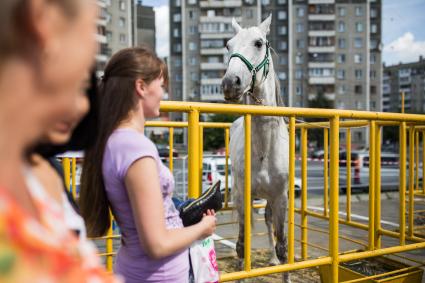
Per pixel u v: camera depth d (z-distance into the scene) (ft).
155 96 4.87
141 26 217.56
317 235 18.20
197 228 4.91
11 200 1.71
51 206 2.15
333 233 8.71
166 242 4.37
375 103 197.36
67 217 3.12
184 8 189.98
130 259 4.74
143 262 4.69
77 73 2.06
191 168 7.25
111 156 4.53
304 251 13.94
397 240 17.17
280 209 10.66
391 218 22.07
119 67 4.75
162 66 4.97
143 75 4.72
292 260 8.46
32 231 1.72
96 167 4.64
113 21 176.76
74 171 10.69
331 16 187.11
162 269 4.72
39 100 1.93
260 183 10.50
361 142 169.89
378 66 196.44
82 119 3.72
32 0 1.77
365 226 12.75
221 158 26.17
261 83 11.25
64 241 1.96
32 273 1.63
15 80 1.82
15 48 1.80
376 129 11.89
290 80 188.14
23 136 1.91
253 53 11.03
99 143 4.61
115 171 4.47
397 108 330.34
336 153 8.68
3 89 1.81
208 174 24.11
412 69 321.11
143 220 4.29
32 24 1.79
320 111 8.48
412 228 11.29
